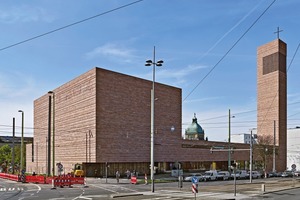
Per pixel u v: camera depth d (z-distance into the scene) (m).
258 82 107.50
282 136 102.56
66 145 77.88
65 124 79.19
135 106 74.44
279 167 100.75
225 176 62.78
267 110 104.38
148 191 35.81
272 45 104.00
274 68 103.06
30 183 49.28
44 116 93.00
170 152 81.25
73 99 76.00
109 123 69.00
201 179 58.16
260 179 68.88
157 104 79.19
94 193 32.84
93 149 66.81
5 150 111.81
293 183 51.91
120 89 71.75
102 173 68.38
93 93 68.00
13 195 30.55
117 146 69.94
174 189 38.59
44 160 91.62
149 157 76.19
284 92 104.00
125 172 71.69
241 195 32.50
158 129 78.81
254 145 95.31
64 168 77.88
